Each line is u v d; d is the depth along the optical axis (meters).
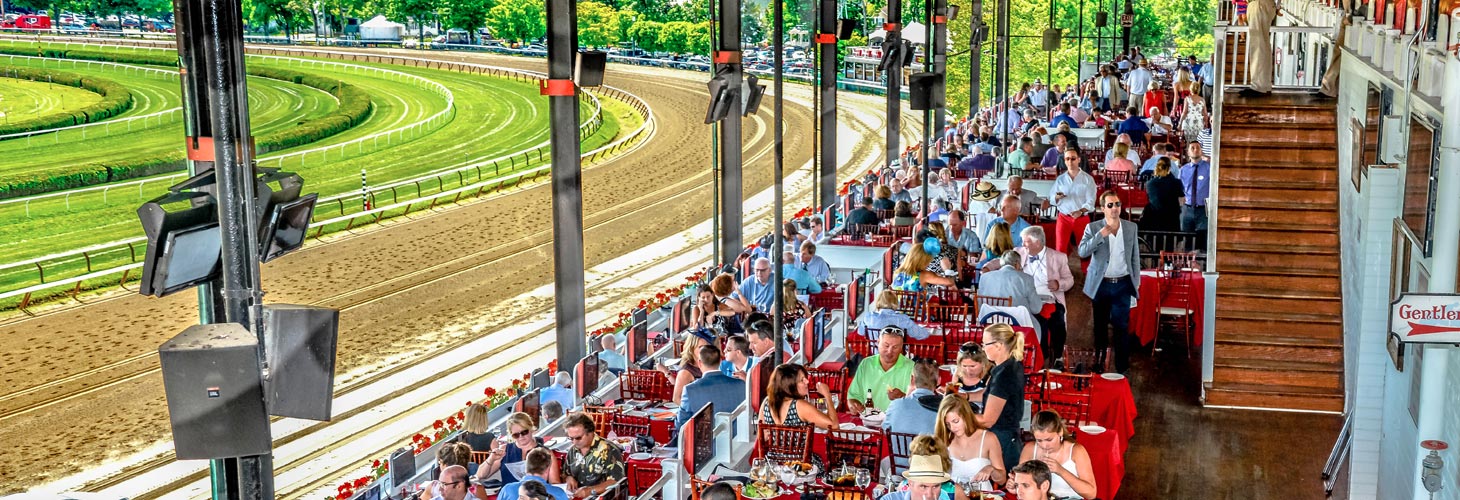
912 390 9.20
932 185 18.17
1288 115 13.94
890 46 23.23
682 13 78.06
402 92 61.16
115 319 22.58
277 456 15.19
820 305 13.94
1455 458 7.93
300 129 48.28
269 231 5.09
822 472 8.70
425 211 32.53
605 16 74.62
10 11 93.88
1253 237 13.30
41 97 61.66
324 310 4.94
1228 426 11.55
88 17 97.94
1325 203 13.37
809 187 35.38
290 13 89.06
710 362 9.82
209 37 4.87
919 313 11.85
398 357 19.56
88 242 30.39
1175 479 10.38
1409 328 7.57
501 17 80.44
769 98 53.25
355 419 16.59
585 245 27.94
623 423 10.31
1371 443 10.00
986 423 8.46
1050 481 7.65
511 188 36.25
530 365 19.09
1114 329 12.49
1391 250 9.97
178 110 57.19
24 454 15.73
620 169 39.00
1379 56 11.41
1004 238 12.65
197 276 4.95
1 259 28.03
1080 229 15.29
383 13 87.56
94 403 17.86
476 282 24.66
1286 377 12.04
